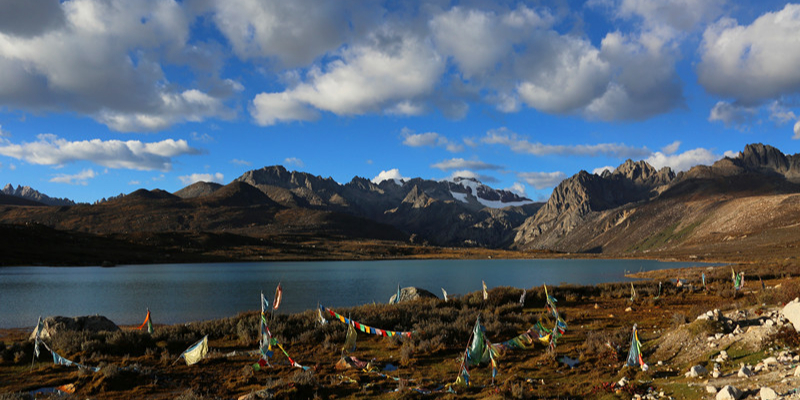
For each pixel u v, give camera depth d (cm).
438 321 2444
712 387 1141
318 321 2489
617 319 2669
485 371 1628
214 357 1861
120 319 4278
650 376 1388
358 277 10900
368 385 1458
